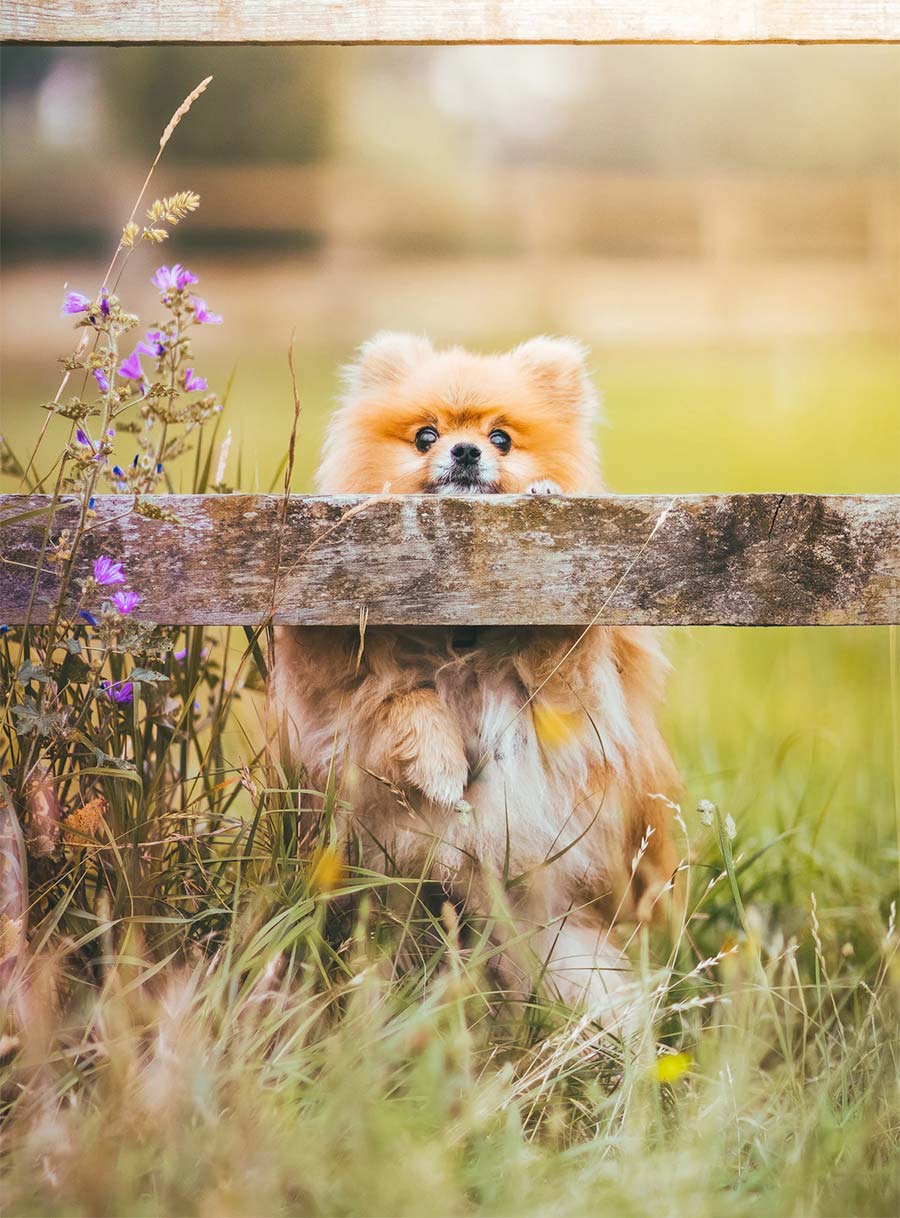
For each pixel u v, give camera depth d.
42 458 7.55
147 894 3.10
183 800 3.37
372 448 4.34
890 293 24.52
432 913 3.59
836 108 32.00
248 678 3.79
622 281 25.95
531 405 4.36
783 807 4.64
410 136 32.28
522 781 3.59
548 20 2.92
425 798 3.50
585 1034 3.11
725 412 15.11
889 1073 2.91
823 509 2.90
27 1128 2.55
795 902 4.00
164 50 30.12
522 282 25.97
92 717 3.52
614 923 3.60
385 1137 2.46
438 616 2.93
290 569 2.92
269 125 31.23
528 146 33.09
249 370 17.97
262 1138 2.43
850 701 5.74
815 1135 2.61
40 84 29.50
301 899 3.05
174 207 2.94
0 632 3.15
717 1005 3.25
